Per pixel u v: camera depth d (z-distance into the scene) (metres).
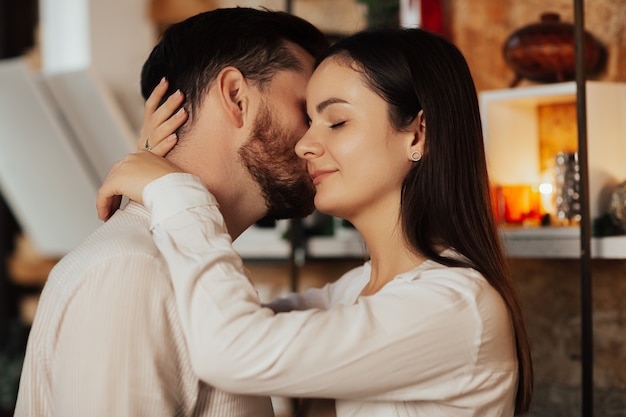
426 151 1.41
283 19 1.52
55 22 3.90
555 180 2.11
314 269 2.90
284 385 1.20
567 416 2.25
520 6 2.37
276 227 2.78
